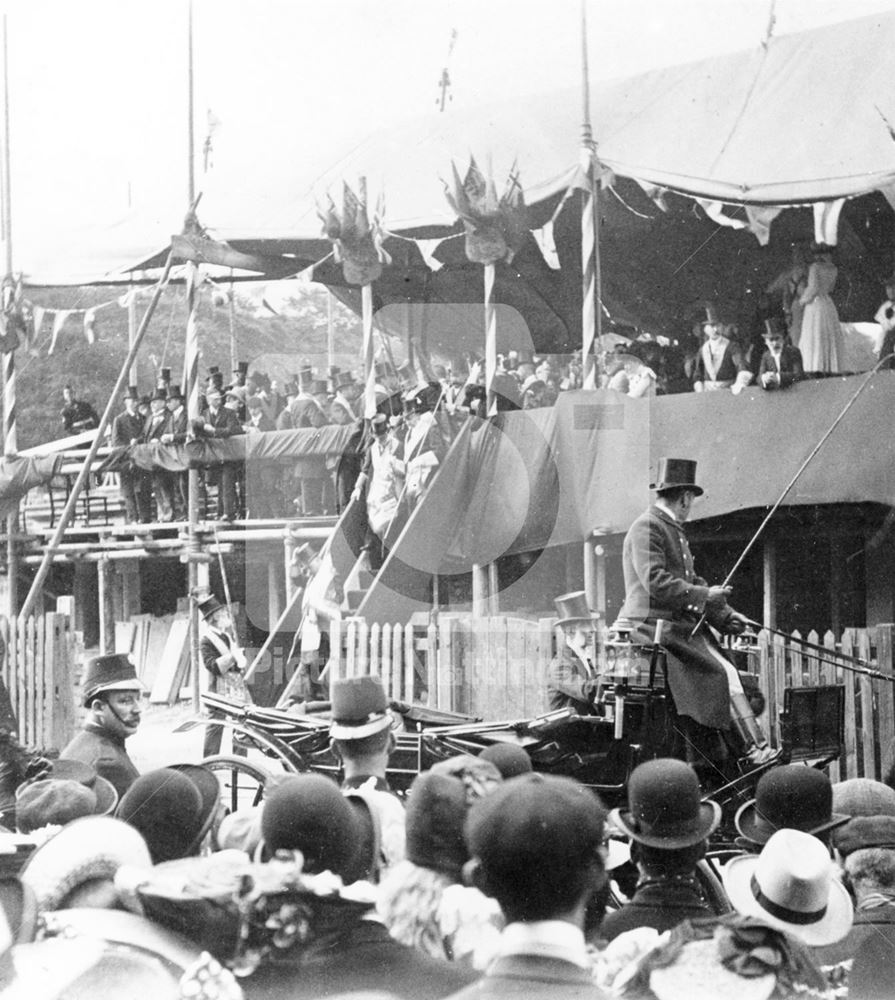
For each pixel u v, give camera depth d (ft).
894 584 99.91
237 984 26.61
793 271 101.24
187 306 99.40
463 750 52.85
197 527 101.55
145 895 27.89
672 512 60.18
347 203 79.77
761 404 98.63
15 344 112.16
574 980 23.24
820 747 59.62
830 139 89.92
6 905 28.55
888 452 95.81
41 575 108.06
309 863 28.30
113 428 109.09
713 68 88.58
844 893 34.32
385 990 26.68
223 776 83.87
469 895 29.84
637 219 100.37
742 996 26.76
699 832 36.68
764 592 104.42
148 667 107.65
